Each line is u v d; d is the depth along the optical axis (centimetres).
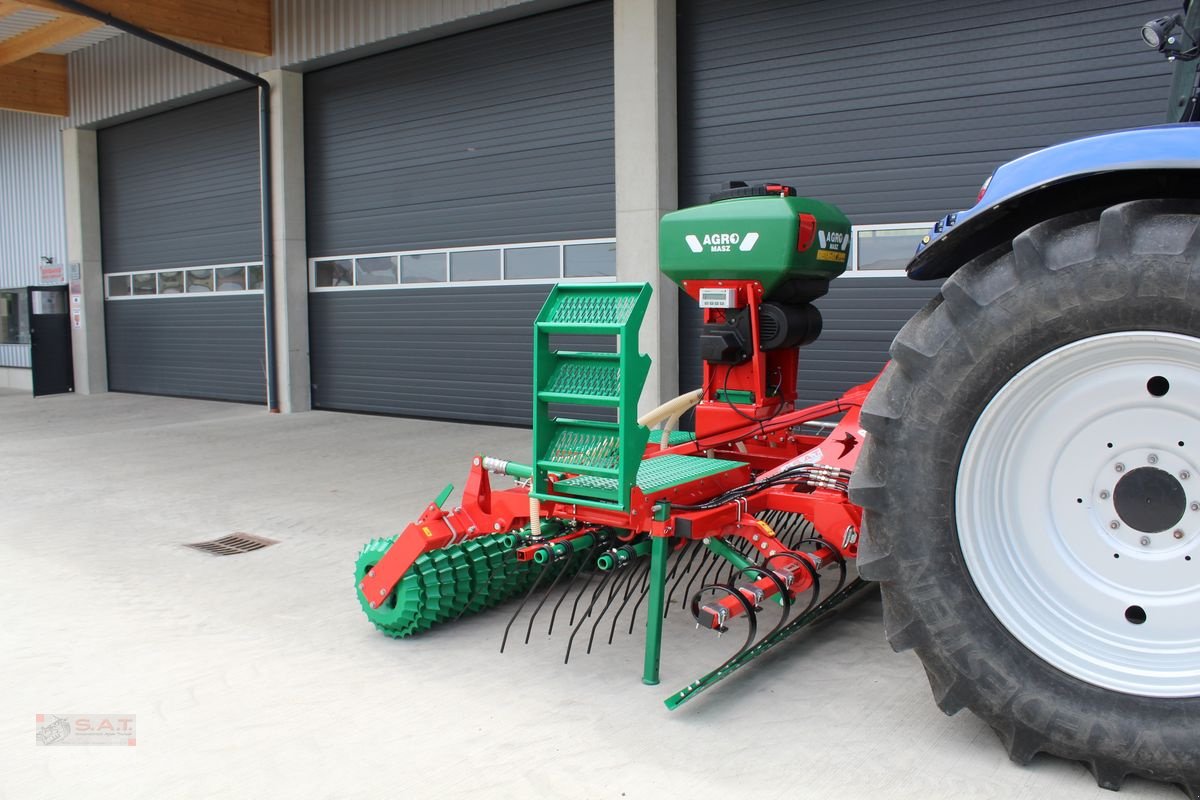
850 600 383
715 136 739
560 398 300
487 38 882
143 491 648
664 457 381
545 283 869
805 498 319
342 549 487
